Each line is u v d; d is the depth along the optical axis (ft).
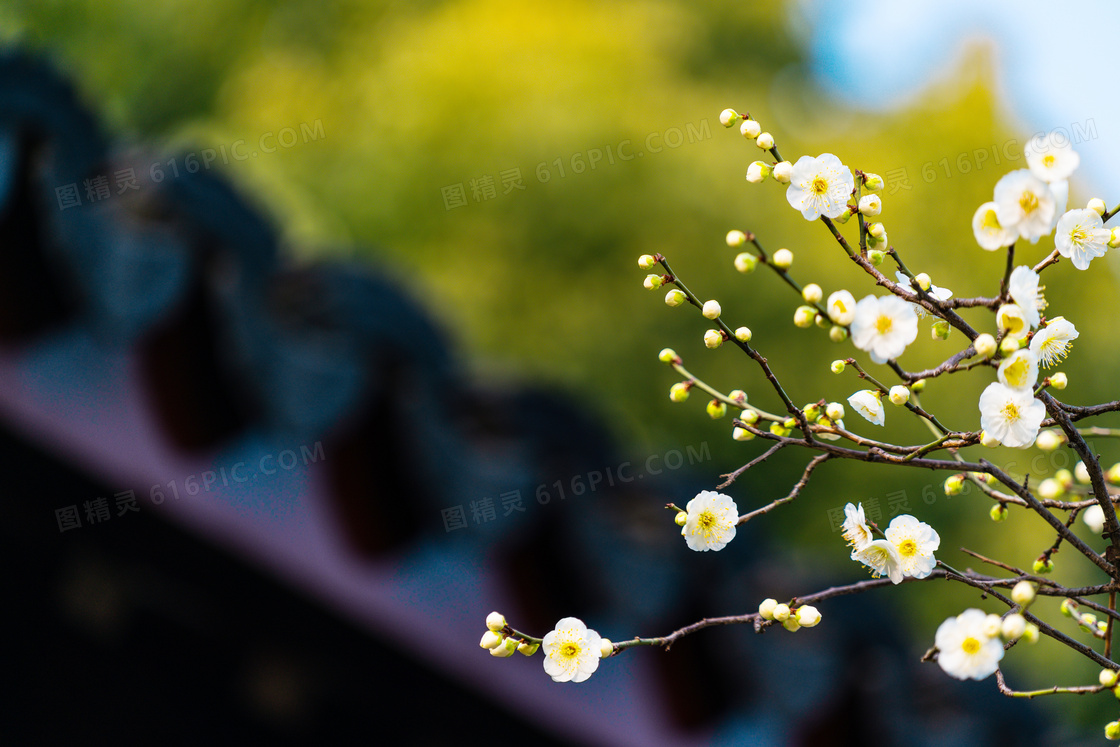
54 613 9.64
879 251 6.07
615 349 31.07
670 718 10.12
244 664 10.10
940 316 6.05
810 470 6.11
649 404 30.96
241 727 10.82
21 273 7.25
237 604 9.18
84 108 7.34
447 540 8.87
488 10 35.17
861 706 10.51
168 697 10.41
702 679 10.10
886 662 10.55
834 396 30.58
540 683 9.55
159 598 9.39
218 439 8.02
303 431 7.93
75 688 9.92
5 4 33.22
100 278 7.26
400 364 8.49
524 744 10.67
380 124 31.96
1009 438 6.02
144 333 7.54
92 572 9.12
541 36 34.06
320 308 8.12
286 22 36.83
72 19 34.53
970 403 30.19
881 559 6.10
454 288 30.86
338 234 31.53
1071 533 6.10
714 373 30.83
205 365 7.84
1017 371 6.00
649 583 9.42
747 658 10.12
